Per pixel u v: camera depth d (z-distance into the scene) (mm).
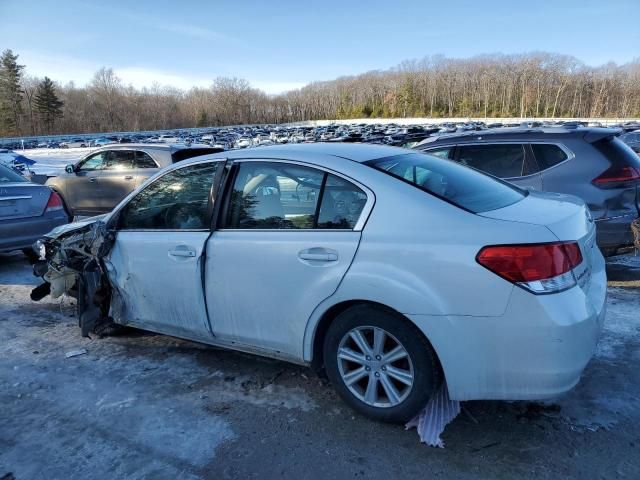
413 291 2469
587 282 2600
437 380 2582
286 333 2961
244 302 3074
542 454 2500
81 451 2658
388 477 2396
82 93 117000
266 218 3041
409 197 2639
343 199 2799
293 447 2641
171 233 3422
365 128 66500
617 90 104312
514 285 2309
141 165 8875
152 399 3158
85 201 9414
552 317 2277
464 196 2768
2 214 5969
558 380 2320
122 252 3680
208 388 3271
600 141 5117
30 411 3057
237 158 3236
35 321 4562
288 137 49625
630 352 3473
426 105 124062
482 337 2381
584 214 2863
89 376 3484
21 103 100250
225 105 138500
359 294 2615
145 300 3602
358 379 2824
